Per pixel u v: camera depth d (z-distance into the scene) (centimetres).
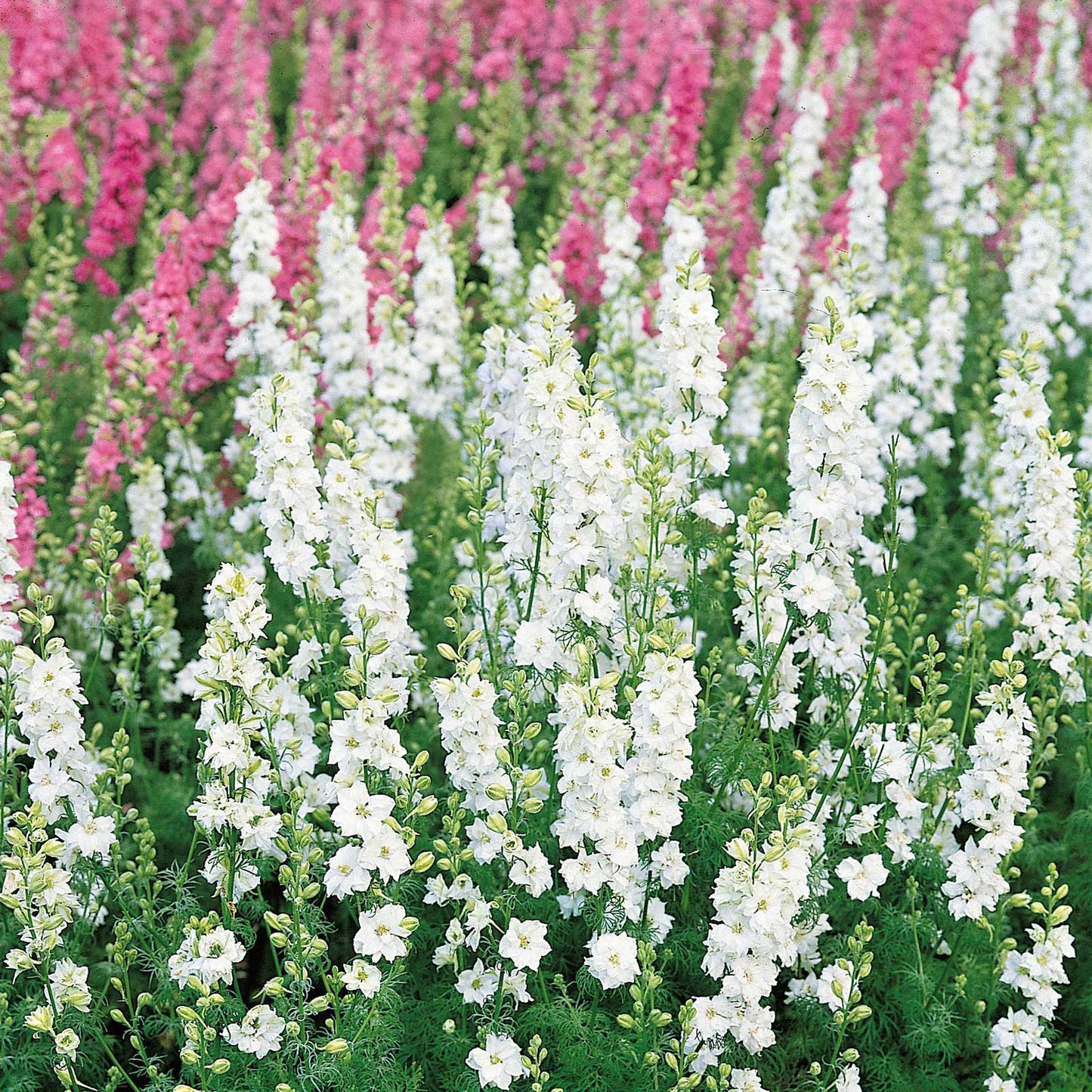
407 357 279
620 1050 228
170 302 286
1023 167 394
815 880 232
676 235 287
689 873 234
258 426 236
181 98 448
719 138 423
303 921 227
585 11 436
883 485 283
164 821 256
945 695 260
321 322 288
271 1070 226
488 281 352
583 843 230
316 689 238
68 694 229
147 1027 231
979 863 233
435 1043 232
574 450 229
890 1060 236
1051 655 247
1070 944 232
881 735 244
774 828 232
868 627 242
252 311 282
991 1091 234
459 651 228
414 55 409
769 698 238
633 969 223
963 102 376
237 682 224
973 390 299
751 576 237
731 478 284
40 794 228
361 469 241
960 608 255
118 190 319
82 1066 232
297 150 317
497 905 228
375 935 222
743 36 444
